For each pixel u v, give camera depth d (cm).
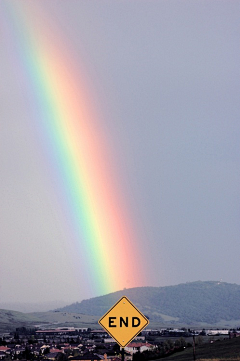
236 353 11469
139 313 2580
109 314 2578
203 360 9744
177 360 12288
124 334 2570
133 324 2572
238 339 15475
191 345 16725
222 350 13212
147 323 2573
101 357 17212
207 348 14750
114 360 15975
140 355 16412
